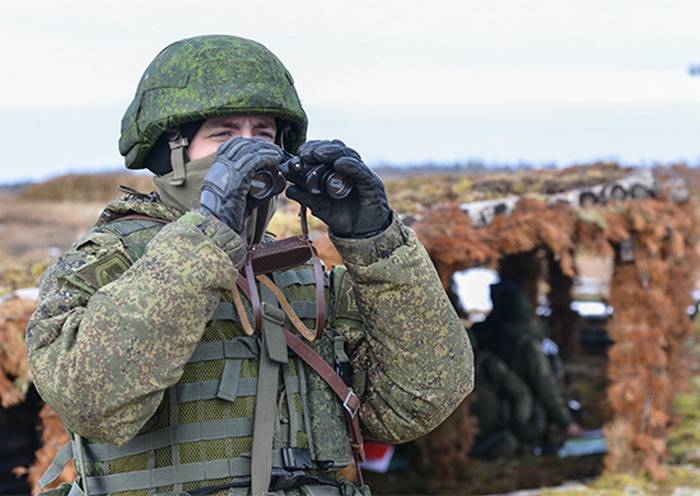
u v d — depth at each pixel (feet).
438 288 8.39
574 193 20.38
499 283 27.14
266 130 8.62
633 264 21.91
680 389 23.04
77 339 7.44
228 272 7.57
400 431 8.75
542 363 26.50
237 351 8.23
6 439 21.30
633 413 22.15
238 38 8.72
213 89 8.29
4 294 17.17
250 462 8.08
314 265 8.36
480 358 26.43
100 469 8.11
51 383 7.45
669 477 22.03
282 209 20.75
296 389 8.46
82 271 7.91
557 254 19.51
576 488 21.95
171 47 8.66
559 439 26.81
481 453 25.90
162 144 8.70
